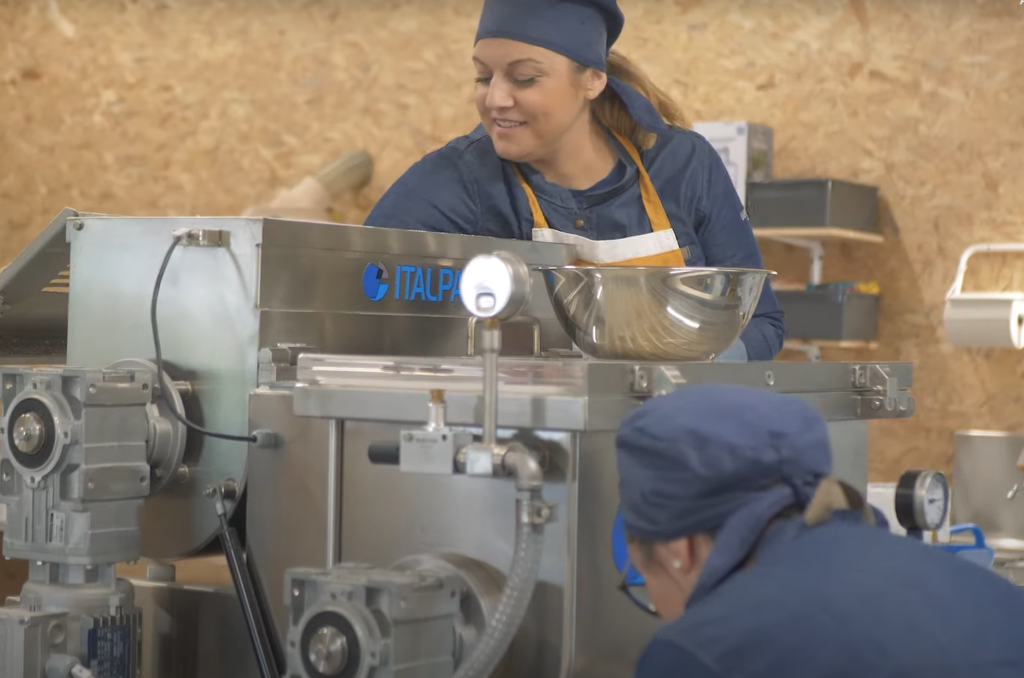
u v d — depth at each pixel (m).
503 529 1.43
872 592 1.14
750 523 1.20
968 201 4.34
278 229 1.67
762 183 4.23
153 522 1.71
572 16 2.03
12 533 1.58
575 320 1.67
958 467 3.74
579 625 1.39
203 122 5.18
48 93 5.33
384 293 1.82
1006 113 4.29
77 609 1.54
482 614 1.41
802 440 1.22
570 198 2.17
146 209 5.26
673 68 4.67
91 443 1.53
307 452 1.56
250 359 1.65
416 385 1.50
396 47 4.95
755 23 4.57
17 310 2.03
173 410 1.63
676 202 2.22
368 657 1.32
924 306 4.41
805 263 4.55
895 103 4.43
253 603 1.56
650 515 1.24
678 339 1.63
